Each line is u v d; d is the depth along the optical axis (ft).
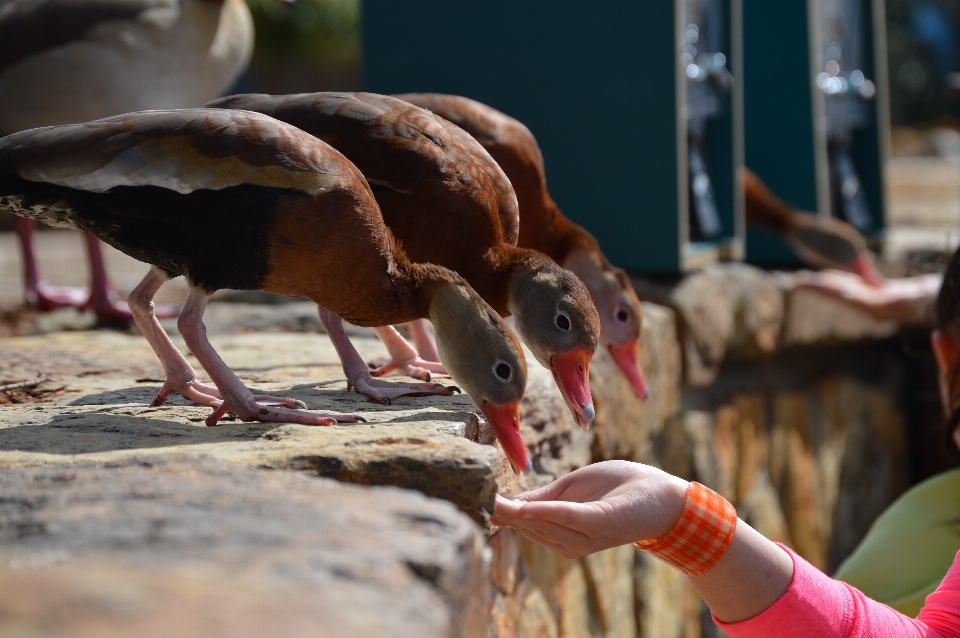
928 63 95.14
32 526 5.79
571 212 22.99
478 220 12.79
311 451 8.58
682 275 22.67
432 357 14.69
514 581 14.62
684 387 22.21
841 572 11.34
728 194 25.88
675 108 22.09
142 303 11.20
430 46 23.27
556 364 12.73
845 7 32.63
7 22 19.61
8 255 33.58
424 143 12.67
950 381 11.64
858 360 29.63
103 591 4.64
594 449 17.07
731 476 23.93
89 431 9.77
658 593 20.90
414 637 4.55
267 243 10.34
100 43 19.62
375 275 10.73
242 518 5.90
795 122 30.35
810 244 28.96
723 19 25.59
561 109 22.80
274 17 59.62
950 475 11.55
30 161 9.84
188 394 11.21
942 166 66.49
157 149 10.03
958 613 8.63
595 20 22.40
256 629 4.32
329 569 5.08
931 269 26.63
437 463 8.29
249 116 10.37
